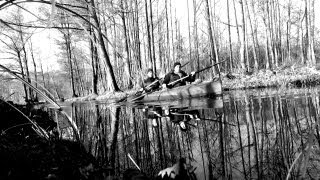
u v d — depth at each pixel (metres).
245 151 2.27
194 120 4.36
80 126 4.39
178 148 2.59
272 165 1.85
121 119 5.25
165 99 9.49
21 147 2.09
